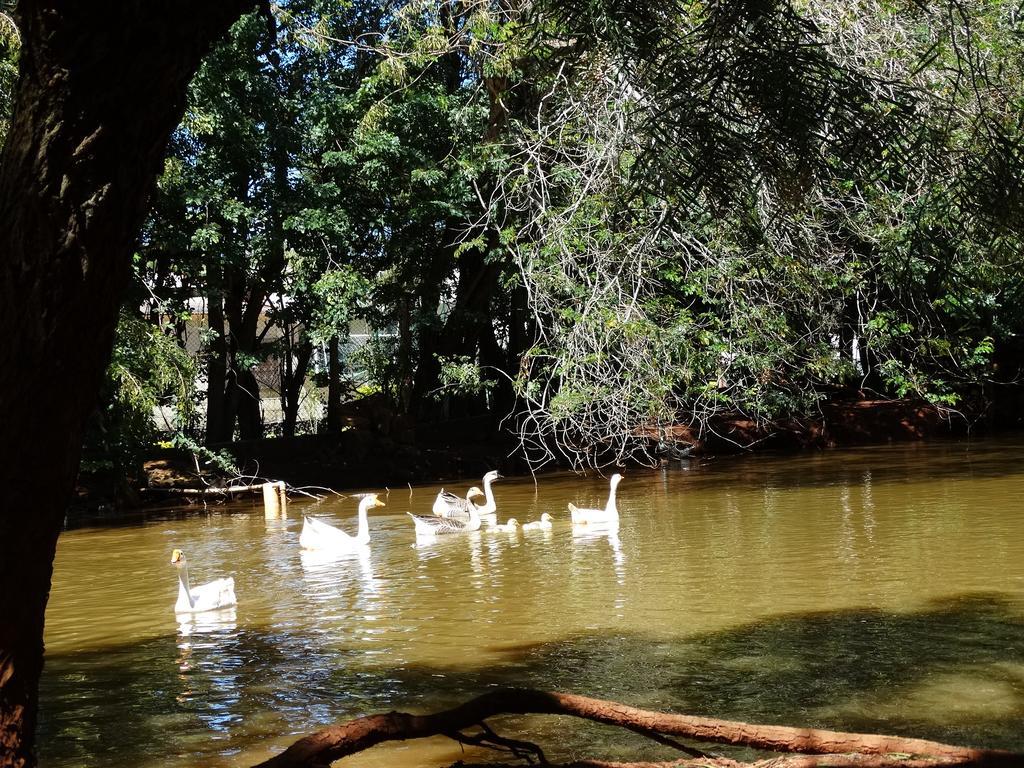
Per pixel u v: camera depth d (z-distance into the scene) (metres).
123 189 3.46
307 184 29.09
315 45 26.94
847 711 7.15
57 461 3.52
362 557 16.30
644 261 18.78
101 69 3.33
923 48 12.92
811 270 18.53
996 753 4.75
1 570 3.49
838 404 34.38
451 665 8.98
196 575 15.21
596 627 10.17
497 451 32.91
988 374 31.92
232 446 30.50
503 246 26.50
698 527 17.30
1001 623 9.53
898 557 13.17
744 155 4.19
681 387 24.70
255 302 33.41
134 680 9.02
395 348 35.19
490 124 24.17
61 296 3.39
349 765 6.55
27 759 3.68
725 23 4.09
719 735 4.93
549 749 6.71
